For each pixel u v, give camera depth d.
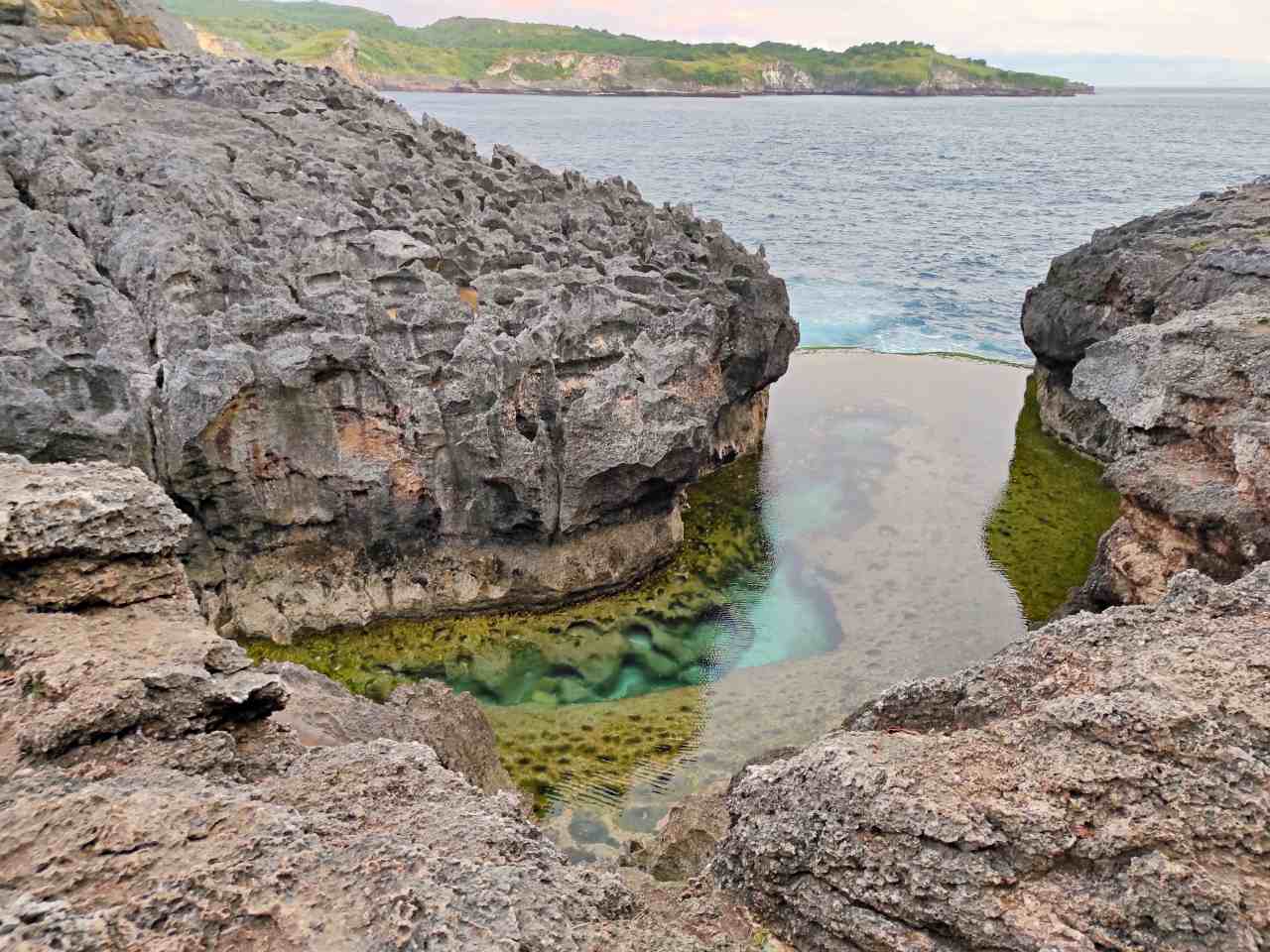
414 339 24.05
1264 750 8.94
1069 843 8.52
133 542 11.37
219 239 24.50
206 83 37.97
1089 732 9.49
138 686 9.90
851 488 33.19
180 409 21.36
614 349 25.31
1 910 7.03
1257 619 11.25
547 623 24.50
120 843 7.89
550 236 32.34
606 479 24.52
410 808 9.46
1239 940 7.72
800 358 49.41
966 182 122.69
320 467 22.80
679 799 18.20
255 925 7.37
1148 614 11.73
